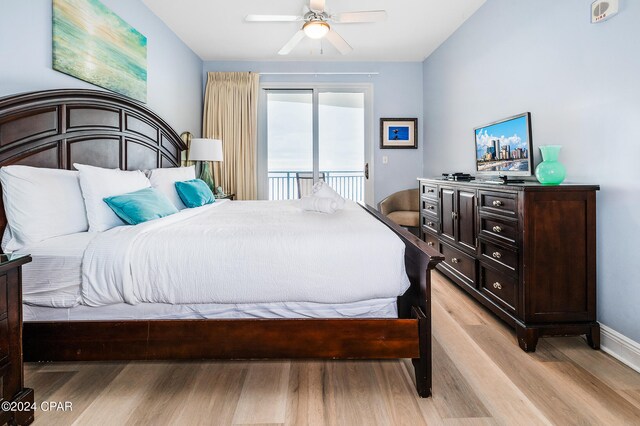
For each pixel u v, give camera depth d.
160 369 1.83
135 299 1.63
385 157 5.14
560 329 2.03
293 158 5.26
